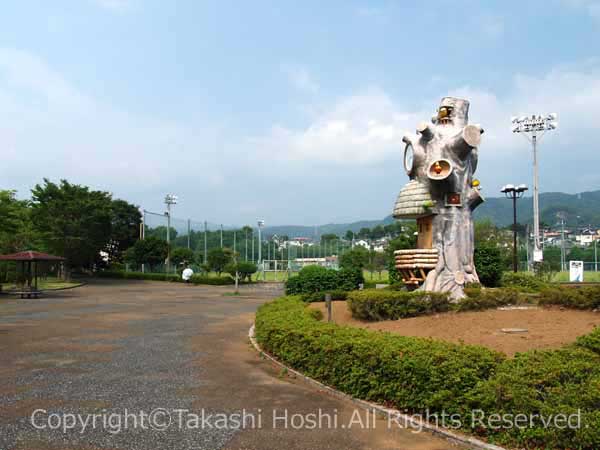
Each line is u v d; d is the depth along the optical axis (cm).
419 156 1441
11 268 3178
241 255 5862
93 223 3969
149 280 4341
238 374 850
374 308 1234
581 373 536
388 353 655
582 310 1258
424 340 715
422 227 1463
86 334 1298
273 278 5094
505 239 3603
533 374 536
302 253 6688
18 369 878
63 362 939
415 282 1414
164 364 925
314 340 802
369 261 4722
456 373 568
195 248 5588
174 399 695
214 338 1241
